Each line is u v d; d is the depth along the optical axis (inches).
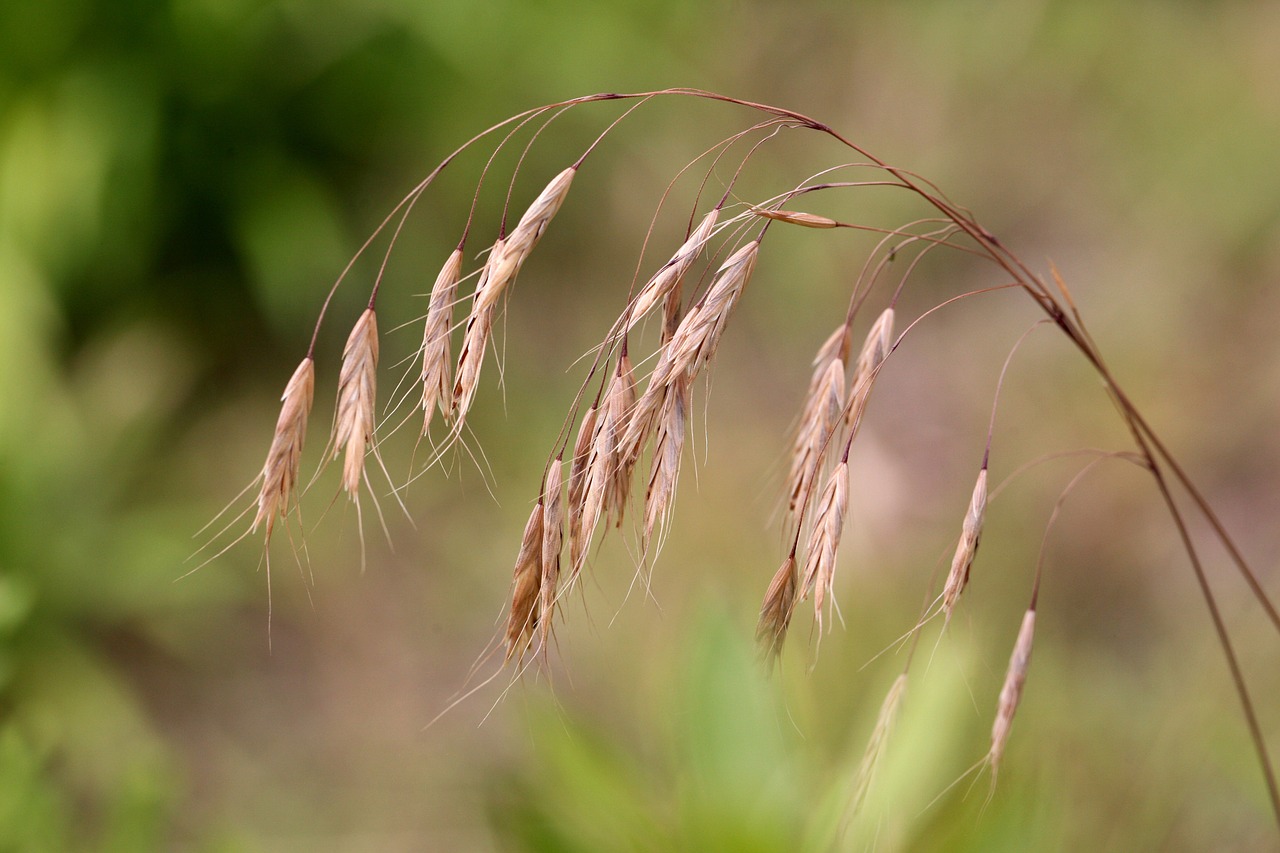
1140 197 60.0
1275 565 43.3
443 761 42.9
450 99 59.5
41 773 40.4
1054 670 37.4
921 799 28.3
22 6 49.9
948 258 59.2
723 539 42.9
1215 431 48.5
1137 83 64.8
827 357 27.4
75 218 51.0
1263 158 58.6
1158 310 53.9
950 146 62.7
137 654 46.9
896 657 29.2
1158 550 44.5
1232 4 68.0
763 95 65.5
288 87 56.0
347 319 56.6
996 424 50.3
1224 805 33.4
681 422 26.2
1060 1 67.8
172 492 51.1
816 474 26.8
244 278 56.7
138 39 51.9
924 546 44.6
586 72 60.7
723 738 28.7
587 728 28.9
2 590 37.5
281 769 43.4
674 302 26.5
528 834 28.5
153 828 30.8
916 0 68.6
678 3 64.6
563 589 26.3
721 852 28.3
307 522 50.5
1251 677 36.9
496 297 26.2
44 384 48.1
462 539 50.4
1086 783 33.1
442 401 26.4
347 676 46.5
